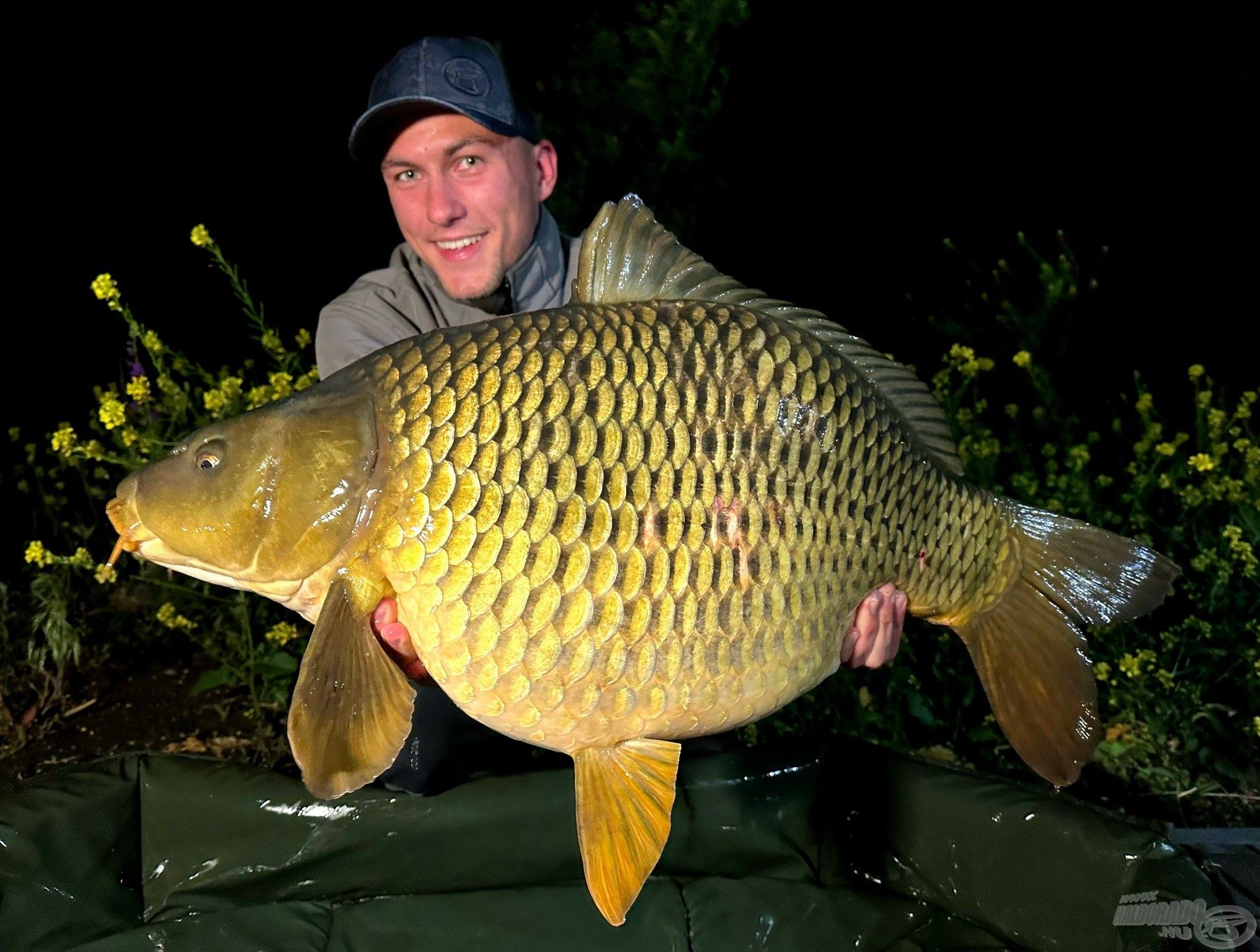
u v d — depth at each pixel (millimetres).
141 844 1037
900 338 2641
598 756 799
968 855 1015
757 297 859
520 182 1061
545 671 758
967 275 2771
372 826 1029
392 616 792
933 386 1668
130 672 1602
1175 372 2346
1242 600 1396
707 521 769
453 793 1038
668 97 2119
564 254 1189
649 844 790
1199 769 1377
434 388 767
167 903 1023
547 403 754
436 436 759
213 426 799
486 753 1236
